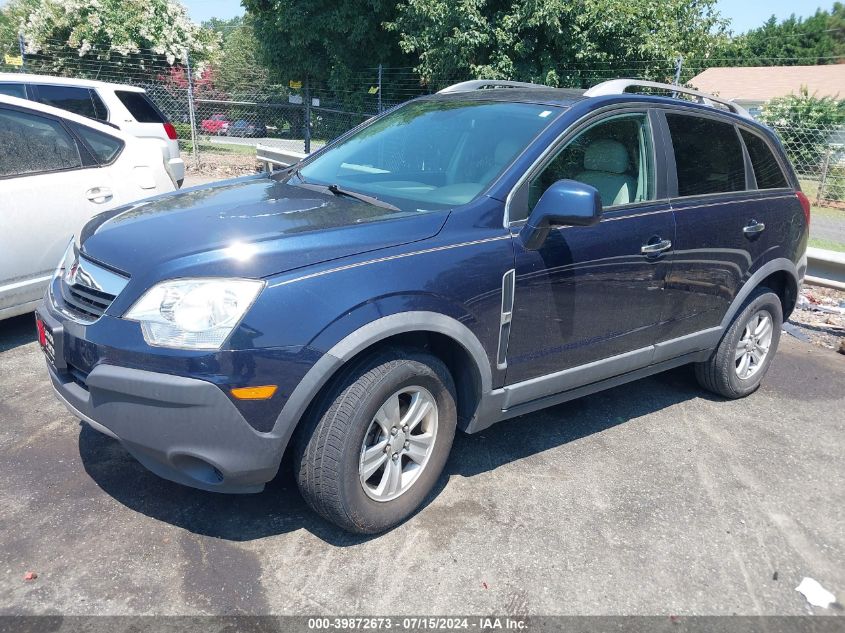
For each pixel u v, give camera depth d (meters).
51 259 4.69
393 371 2.70
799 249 4.58
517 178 3.15
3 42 20.19
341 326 2.54
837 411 4.43
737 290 4.19
